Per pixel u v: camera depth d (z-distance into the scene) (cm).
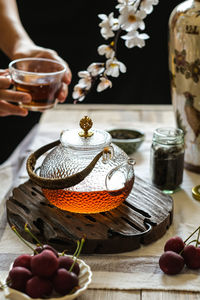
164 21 148
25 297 61
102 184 73
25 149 105
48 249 65
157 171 87
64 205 75
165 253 68
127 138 101
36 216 77
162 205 80
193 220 81
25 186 85
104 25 76
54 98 96
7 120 168
